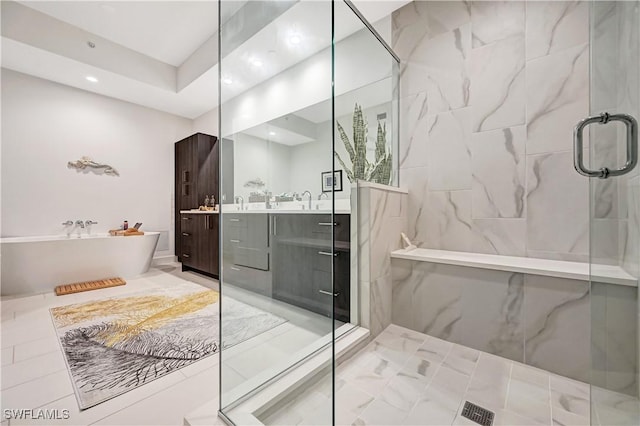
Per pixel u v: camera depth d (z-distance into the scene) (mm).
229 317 1379
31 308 2391
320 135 1353
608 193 1076
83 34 2982
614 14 1052
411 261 1984
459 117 2111
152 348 1717
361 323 1831
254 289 1510
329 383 1038
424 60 2283
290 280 1400
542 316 1494
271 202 1571
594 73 1144
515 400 1255
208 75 3301
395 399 1265
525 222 1847
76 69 3109
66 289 2883
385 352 1676
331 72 1299
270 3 1575
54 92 3371
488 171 1987
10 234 3068
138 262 3578
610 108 1059
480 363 1554
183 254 4016
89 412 1179
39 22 2719
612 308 1036
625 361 991
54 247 2936
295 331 1270
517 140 1874
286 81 1539
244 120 1655
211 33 3072
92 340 1809
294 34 1476
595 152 1151
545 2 1783
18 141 3121
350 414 1173
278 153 1551
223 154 1596
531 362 1523
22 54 2809
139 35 3092
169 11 2729
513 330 1580
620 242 1022
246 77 1657
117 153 3896
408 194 2361
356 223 1854
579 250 1671
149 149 4230
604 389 1039
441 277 1852
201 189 4020
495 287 1644
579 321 1394
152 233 3713
